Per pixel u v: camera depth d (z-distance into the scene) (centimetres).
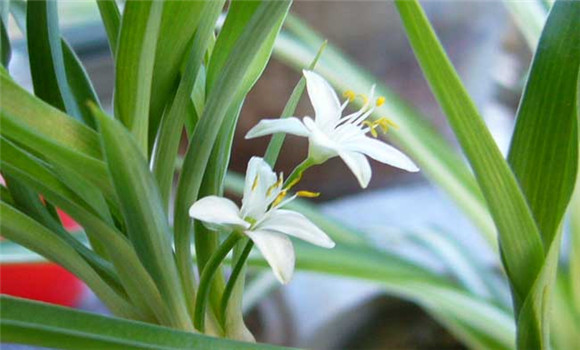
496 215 20
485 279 36
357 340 43
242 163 47
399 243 43
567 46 21
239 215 19
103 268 21
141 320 21
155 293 20
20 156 19
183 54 19
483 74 52
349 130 20
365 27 44
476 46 49
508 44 55
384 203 56
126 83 19
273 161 21
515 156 21
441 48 19
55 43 20
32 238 20
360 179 19
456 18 47
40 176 19
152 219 19
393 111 32
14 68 34
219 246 20
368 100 21
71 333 18
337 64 32
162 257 20
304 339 42
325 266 29
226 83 19
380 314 44
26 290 35
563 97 21
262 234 19
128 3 18
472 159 20
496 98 56
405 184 58
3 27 20
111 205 20
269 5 18
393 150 20
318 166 50
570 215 29
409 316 44
